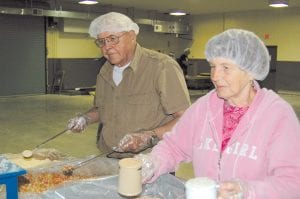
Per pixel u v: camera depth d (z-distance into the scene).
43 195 1.45
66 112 7.27
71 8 10.64
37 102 8.67
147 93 1.98
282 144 1.19
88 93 10.23
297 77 10.88
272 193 1.09
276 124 1.23
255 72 1.28
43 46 10.38
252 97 1.33
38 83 10.35
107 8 11.24
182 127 1.51
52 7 10.16
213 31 12.74
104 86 2.13
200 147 1.40
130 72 1.99
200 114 1.45
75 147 4.76
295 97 10.15
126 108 2.01
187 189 0.96
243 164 1.26
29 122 6.30
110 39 1.88
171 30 12.62
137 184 1.32
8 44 9.71
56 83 10.62
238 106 1.34
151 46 12.84
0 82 9.67
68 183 1.56
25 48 10.02
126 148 1.78
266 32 11.41
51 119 6.57
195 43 13.30
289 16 10.85
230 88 1.27
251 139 1.26
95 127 5.82
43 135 5.39
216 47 1.25
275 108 1.25
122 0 9.68
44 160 1.99
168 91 1.92
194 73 12.16
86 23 10.94
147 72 1.98
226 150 1.31
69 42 10.89
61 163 1.92
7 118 6.63
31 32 10.09
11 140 5.09
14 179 1.19
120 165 1.33
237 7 10.82
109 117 2.08
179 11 11.53
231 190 1.08
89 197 1.41
